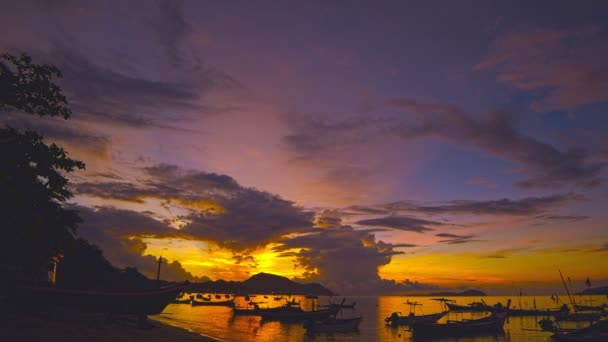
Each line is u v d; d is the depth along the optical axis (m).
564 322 90.38
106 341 22.56
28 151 20.56
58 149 21.70
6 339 19.17
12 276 34.50
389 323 77.81
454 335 57.50
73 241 28.52
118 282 95.50
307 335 58.12
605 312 98.69
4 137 19.88
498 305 110.75
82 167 22.58
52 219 24.50
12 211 20.36
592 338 43.06
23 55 20.45
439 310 179.12
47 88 20.84
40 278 37.78
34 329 22.83
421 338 55.84
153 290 37.56
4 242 22.25
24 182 20.62
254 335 53.62
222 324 69.31
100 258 102.19
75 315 35.91
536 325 82.81
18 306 33.81
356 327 62.88
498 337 58.91
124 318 37.84
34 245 24.44
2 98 19.89
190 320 74.19
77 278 73.50
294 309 80.69
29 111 20.86
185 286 39.62
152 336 29.03
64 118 21.86
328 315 80.25
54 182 22.14
